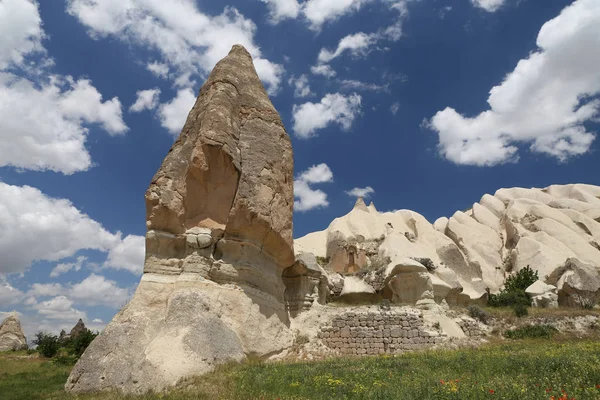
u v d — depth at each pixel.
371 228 45.03
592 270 36.38
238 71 22.39
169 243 18.02
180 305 16.16
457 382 10.58
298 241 46.16
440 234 47.38
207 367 14.58
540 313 26.19
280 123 22.62
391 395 9.77
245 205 18.67
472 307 25.94
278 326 19.83
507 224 55.47
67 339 39.47
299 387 11.34
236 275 18.55
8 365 25.88
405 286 26.31
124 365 14.23
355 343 21.52
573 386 9.57
